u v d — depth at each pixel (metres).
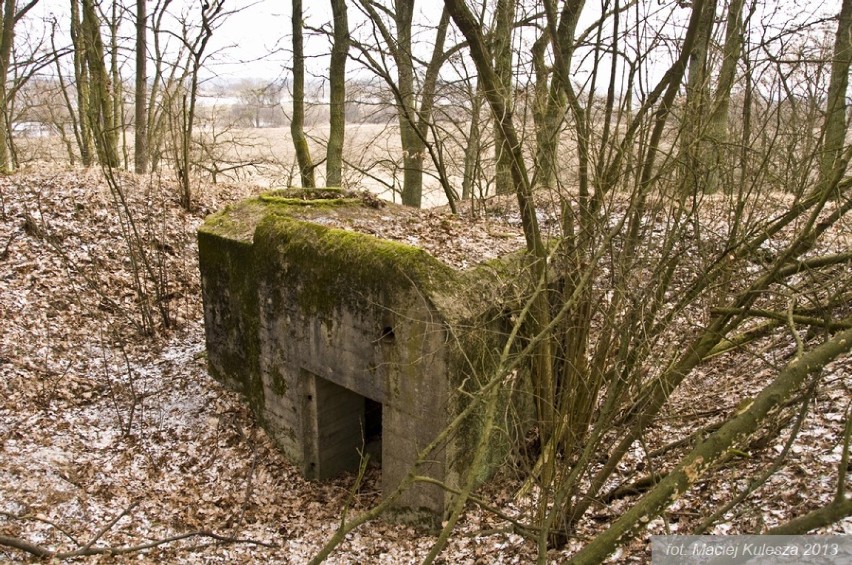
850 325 4.45
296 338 8.02
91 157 19.11
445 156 15.14
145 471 8.36
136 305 11.73
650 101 5.28
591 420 6.89
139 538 7.25
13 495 7.50
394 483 7.39
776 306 6.40
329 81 14.98
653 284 4.99
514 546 6.24
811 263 5.04
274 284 8.13
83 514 7.48
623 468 6.62
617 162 5.78
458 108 10.19
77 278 11.72
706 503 5.68
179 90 14.71
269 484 8.29
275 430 8.74
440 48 14.16
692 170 5.03
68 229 12.62
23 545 6.53
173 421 9.20
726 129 6.37
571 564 3.89
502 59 7.82
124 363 10.44
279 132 23.14
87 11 15.16
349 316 7.29
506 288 6.77
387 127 12.97
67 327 10.76
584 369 6.05
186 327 11.58
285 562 6.93
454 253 7.64
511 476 7.41
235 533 7.47
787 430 6.07
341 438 8.64
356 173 16.23
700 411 6.88
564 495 4.80
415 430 6.94
